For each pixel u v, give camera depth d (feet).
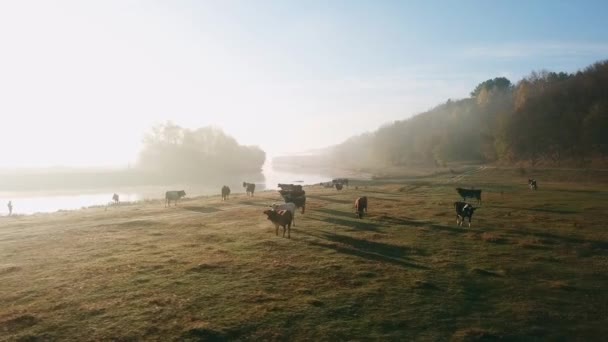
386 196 166.91
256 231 91.91
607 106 301.63
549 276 57.47
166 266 63.31
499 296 50.06
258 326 41.73
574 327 41.52
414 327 41.57
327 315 44.34
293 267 61.87
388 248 74.08
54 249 78.33
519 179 244.42
